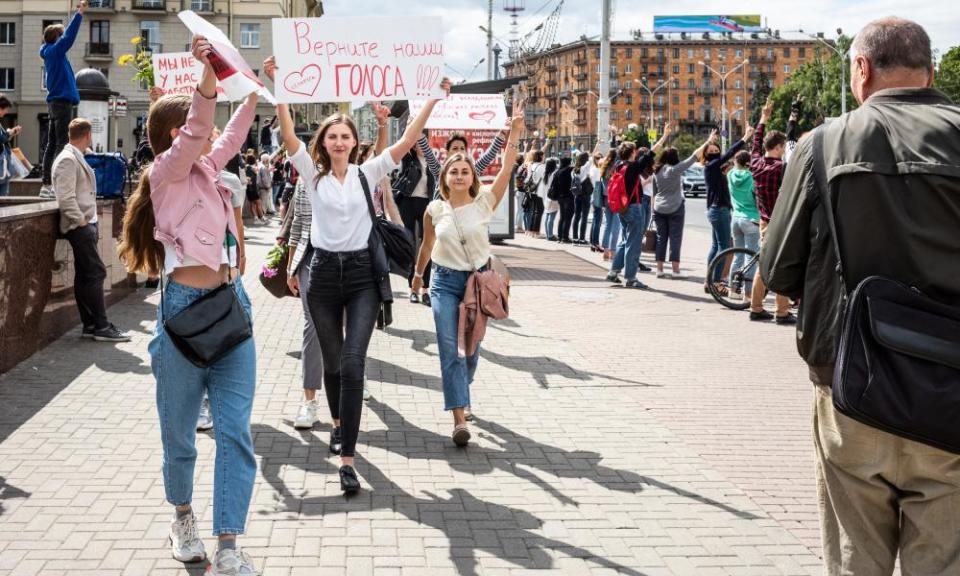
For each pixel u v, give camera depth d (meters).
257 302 11.41
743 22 146.25
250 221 26.84
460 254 5.91
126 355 8.03
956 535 2.74
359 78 5.33
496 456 5.55
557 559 4.07
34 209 7.87
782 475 5.29
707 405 6.84
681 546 4.25
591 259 17.42
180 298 3.82
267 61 5.25
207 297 3.83
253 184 26.70
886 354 2.65
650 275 15.27
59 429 5.86
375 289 5.20
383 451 5.60
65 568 3.89
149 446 5.55
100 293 8.56
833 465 2.90
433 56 5.34
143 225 3.92
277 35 5.25
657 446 5.80
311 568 3.93
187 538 4.00
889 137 2.75
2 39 64.38
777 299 10.51
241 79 3.58
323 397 6.86
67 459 5.29
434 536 4.31
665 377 7.72
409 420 6.30
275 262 6.58
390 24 5.32
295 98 5.28
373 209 5.20
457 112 12.14
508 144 6.13
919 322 2.65
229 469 3.83
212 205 3.82
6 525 4.34
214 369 3.90
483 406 6.70
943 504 2.74
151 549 4.11
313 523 4.45
